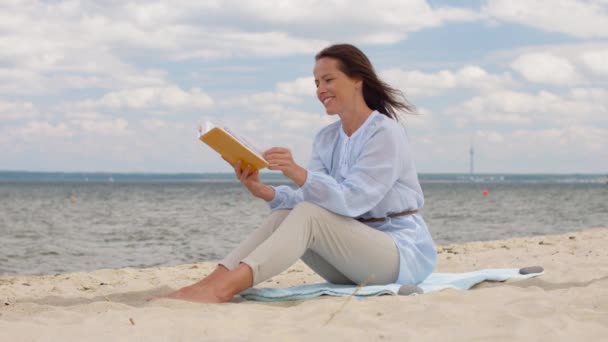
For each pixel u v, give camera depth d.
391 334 2.89
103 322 3.12
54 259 10.77
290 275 6.06
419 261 4.23
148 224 19.86
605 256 6.32
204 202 42.41
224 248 12.57
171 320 3.14
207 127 3.59
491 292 3.92
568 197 54.09
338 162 4.33
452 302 3.64
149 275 6.40
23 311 3.66
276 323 3.15
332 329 2.95
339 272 4.26
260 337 2.83
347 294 3.96
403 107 4.30
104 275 6.41
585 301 3.60
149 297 4.47
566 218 23.11
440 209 31.64
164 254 11.52
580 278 4.62
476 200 47.28
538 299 3.60
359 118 4.21
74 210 30.67
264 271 3.81
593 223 20.25
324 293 3.99
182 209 31.41
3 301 4.41
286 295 3.95
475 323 3.10
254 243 3.99
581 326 3.01
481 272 4.79
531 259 6.32
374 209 4.18
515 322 3.07
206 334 2.93
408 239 4.19
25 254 11.54
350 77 4.17
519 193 71.38
